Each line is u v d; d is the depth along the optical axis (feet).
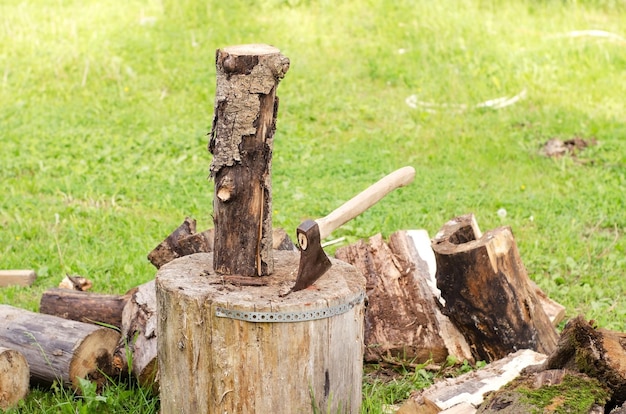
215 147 16.03
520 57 50.37
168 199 34.24
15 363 18.58
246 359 15.39
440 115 44.50
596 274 27.53
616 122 43.34
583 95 46.80
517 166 38.47
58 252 28.78
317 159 39.19
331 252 28.66
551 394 15.70
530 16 56.49
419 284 21.94
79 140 40.65
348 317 16.01
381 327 21.67
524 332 20.29
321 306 15.46
